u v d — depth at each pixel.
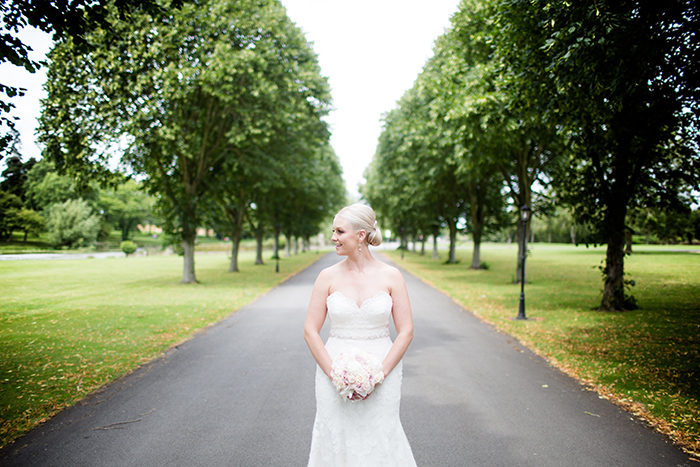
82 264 28.52
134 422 3.98
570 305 10.95
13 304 11.20
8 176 14.66
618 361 5.91
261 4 14.74
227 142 17.08
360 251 2.35
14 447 3.46
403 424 3.94
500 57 8.10
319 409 2.22
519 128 10.91
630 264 19.09
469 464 3.20
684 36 5.30
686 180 9.03
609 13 4.74
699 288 12.56
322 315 2.34
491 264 27.22
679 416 4.04
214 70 13.10
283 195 25.17
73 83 13.03
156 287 15.61
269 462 3.23
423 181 20.59
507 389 4.92
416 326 8.79
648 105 7.30
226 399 4.59
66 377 5.28
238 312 10.49
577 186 10.38
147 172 16.05
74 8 4.69
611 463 3.21
